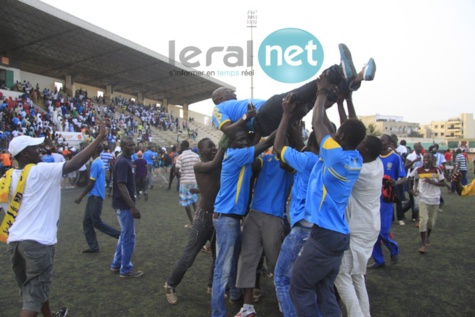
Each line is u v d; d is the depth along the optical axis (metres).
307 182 2.93
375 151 3.12
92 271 4.67
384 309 3.55
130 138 4.43
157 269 4.75
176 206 9.75
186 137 33.12
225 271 3.21
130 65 27.73
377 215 3.14
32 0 17.47
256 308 3.65
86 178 14.05
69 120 23.52
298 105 3.04
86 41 22.42
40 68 27.34
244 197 3.26
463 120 104.75
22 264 2.95
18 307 3.65
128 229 4.41
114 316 3.46
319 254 2.53
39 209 2.89
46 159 11.38
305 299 2.59
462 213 8.44
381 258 4.68
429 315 3.42
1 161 12.50
